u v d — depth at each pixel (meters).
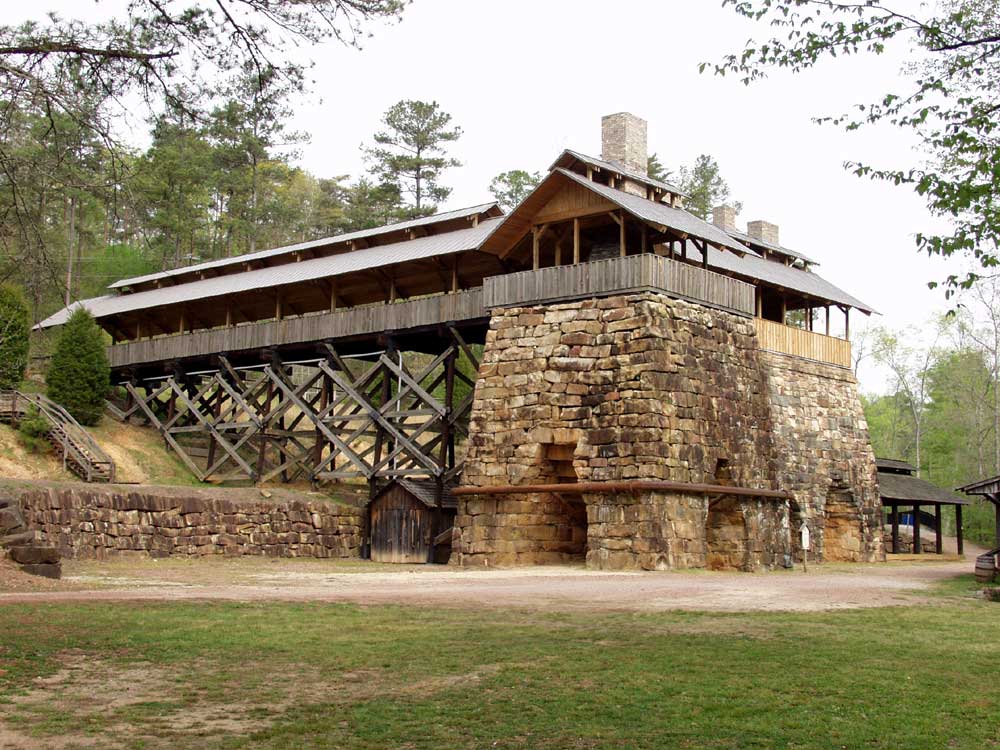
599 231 27.77
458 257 30.12
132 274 52.88
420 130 59.56
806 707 8.66
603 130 30.23
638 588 17.17
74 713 8.15
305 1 12.51
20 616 12.19
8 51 12.12
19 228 13.05
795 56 10.20
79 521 23.42
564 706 8.57
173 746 7.34
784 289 31.72
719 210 36.62
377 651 10.70
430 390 32.84
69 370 35.41
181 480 34.34
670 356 24.02
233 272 38.56
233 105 14.01
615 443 23.55
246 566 24.11
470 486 25.75
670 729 7.93
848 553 32.41
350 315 31.98
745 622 12.90
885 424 69.06
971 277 9.51
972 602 16.16
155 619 12.38
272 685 9.24
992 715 8.52
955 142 9.89
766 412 27.31
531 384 25.36
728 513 25.30
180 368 37.75
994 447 54.34
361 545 30.33
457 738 7.65
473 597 15.39
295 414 43.72
